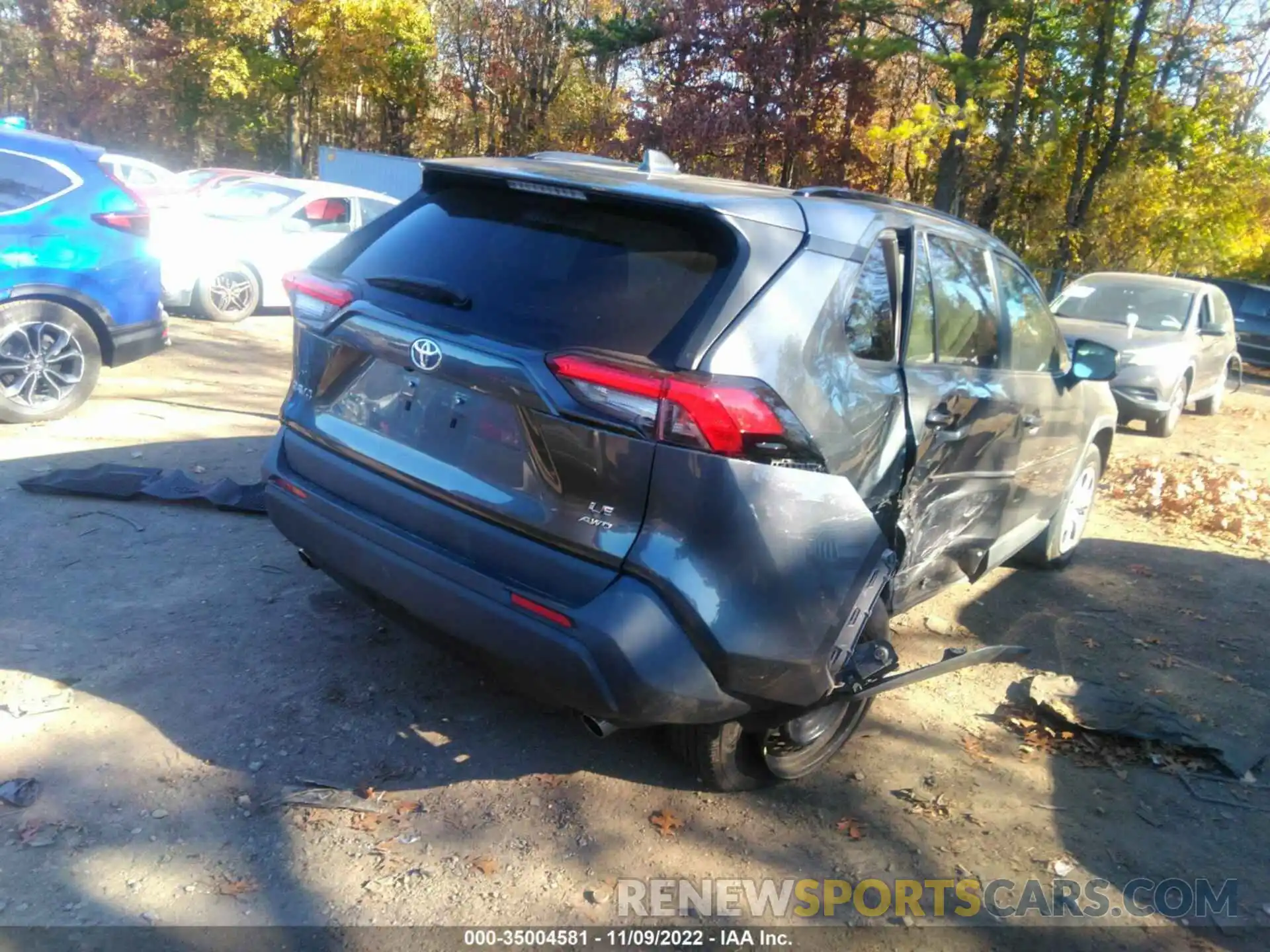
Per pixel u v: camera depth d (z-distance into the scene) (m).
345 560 3.44
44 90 44.16
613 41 23.81
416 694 3.95
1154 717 4.22
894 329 3.60
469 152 41.47
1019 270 4.92
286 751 3.51
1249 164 24.39
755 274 2.98
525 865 3.08
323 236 12.65
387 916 2.82
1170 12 22.73
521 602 2.97
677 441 2.80
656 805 3.43
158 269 7.30
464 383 3.09
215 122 42.97
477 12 37.62
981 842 3.41
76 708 3.62
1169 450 10.96
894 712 4.26
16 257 6.46
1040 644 5.11
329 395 3.65
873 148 23.92
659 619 2.85
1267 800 3.81
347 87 37.41
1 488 5.51
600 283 3.06
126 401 7.57
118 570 4.72
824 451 3.08
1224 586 6.24
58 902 2.76
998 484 4.55
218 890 2.86
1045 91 23.14
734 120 21.80
